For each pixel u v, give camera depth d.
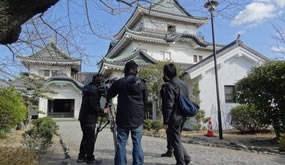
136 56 18.09
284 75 5.80
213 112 11.22
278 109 6.46
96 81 4.11
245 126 8.87
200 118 9.38
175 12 23.56
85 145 3.98
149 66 10.80
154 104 13.10
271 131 8.95
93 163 3.82
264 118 6.80
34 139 4.83
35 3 2.54
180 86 3.60
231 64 12.02
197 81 11.43
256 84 6.37
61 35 4.36
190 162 3.99
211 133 8.48
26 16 2.63
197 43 22.72
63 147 5.88
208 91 11.39
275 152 5.05
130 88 3.06
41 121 9.25
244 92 6.82
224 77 11.77
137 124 3.01
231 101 11.79
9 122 6.79
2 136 7.26
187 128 11.68
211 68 11.62
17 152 3.48
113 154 4.81
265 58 12.17
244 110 8.74
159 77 10.56
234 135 8.64
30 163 3.32
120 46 22.39
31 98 13.44
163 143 6.42
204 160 4.18
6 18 2.37
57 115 23.27
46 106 20.61
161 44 21.86
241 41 12.07
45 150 5.09
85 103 3.96
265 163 3.95
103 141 6.91
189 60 23.11
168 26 23.39
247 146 5.80
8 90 7.88
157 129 9.12
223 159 4.28
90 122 3.84
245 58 12.34
